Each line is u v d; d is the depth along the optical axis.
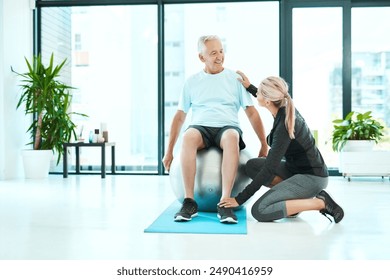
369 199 3.28
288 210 2.35
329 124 5.30
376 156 4.63
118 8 5.54
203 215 2.58
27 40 5.34
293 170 2.48
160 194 3.58
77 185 4.24
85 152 5.64
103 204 3.06
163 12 5.42
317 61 5.29
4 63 4.81
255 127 2.83
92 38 5.60
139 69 5.54
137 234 2.12
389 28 5.30
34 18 5.54
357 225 2.33
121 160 5.57
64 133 5.05
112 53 5.57
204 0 5.32
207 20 5.41
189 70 5.43
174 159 2.81
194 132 2.55
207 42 2.77
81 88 5.62
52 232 2.17
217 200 2.58
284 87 2.31
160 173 5.36
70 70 5.62
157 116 5.48
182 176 2.52
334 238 2.03
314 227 2.27
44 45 5.64
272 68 5.37
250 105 2.81
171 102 5.46
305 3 5.23
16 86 5.04
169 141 2.90
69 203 3.10
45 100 4.88
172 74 5.45
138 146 5.55
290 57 5.27
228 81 2.80
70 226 2.32
